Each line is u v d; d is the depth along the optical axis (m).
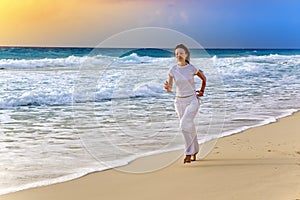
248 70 20.75
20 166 5.09
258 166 4.94
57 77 14.44
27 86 12.29
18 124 7.82
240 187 4.13
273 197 3.76
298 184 4.15
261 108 9.92
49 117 8.49
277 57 32.81
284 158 5.35
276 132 7.19
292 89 13.94
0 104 9.91
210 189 4.13
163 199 3.89
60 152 5.75
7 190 4.22
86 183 4.45
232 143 6.27
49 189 4.26
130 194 4.07
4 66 17.62
